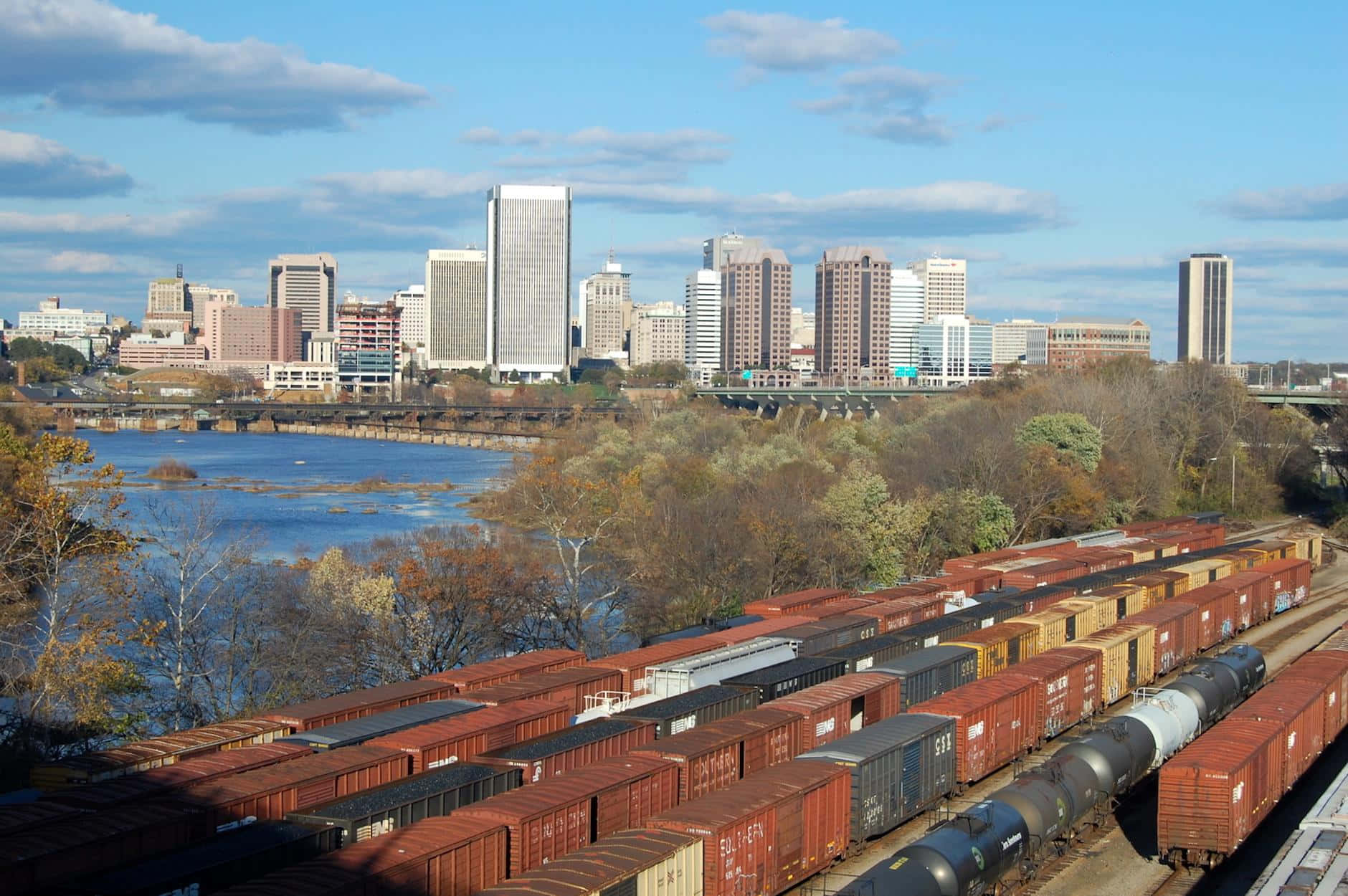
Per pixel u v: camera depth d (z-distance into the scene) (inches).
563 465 7126.0
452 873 1642.5
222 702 3257.9
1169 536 5659.5
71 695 2861.7
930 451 6378.0
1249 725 2338.8
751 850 1815.9
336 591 3597.4
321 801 1894.7
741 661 2778.1
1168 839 2106.3
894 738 2225.6
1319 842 1775.3
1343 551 6348.4
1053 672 2778.1
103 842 1622.8
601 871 1584.6
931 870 1732.3
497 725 2217.0
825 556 4699.8
